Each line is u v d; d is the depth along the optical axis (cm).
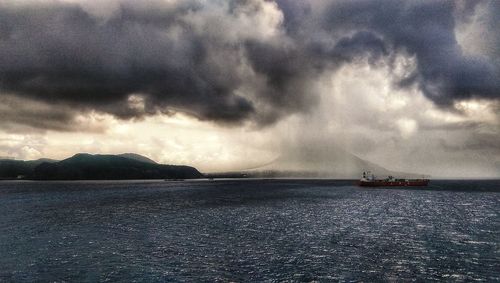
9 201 12988
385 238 5056
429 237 5112
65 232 5762
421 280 3209
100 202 12069
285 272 3447
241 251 4291
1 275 3431
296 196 14212
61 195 16300
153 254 4172
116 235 5438
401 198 12781
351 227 6028
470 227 6003
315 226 6150
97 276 3369
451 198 12712
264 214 8000
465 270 3491
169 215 8012
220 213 8294
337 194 15338
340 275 3350
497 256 3997
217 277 3303
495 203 10619
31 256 4134
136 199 13375
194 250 4356
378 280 3216
